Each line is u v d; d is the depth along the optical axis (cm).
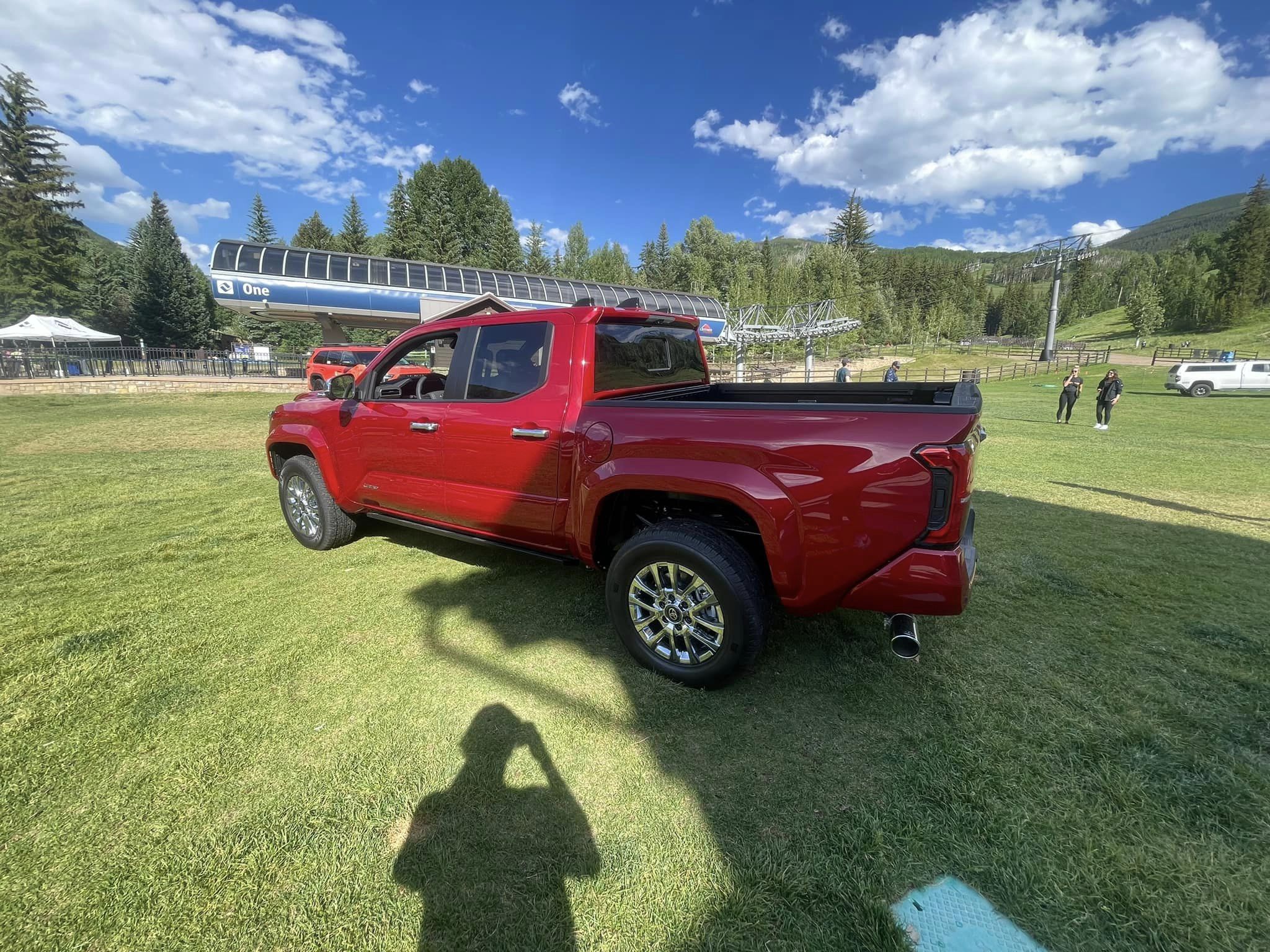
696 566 256
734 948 152
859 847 182
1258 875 171
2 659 295
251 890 169
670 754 225
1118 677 278
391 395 431
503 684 274
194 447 998
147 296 4969
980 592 381
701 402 263
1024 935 154
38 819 194
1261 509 595
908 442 219
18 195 4709
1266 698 261
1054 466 848
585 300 326
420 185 6319
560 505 309
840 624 334
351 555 451
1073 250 4634
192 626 332
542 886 170
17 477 748
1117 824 190
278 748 229
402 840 186
